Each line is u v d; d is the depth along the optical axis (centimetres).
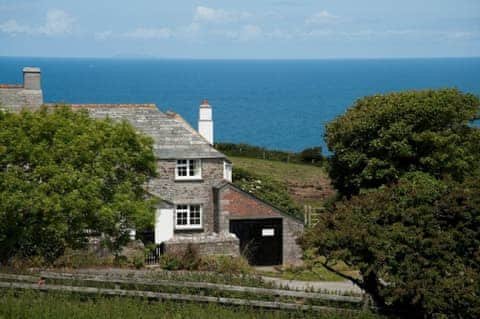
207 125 6044
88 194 3684
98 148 3850
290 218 5372
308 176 8406
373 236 2966
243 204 5331
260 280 3544
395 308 3083
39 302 2938
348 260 3016
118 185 3931
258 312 3066
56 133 3784
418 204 3027
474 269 2814
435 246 2845
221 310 3019
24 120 3800
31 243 3822
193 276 3509
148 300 3120
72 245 3841
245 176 6962
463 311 2739
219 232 5284
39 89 5453
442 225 2942
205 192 5403
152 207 4103
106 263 4144
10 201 3553
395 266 2889
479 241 2859
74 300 3069
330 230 3117
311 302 3167
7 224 3616
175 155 5334
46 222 3659
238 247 4931
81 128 3881
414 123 5456
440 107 5447
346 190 5853
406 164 5469
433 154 5372
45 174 3647
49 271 3359
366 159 5559
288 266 5119
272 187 6719
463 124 5609
